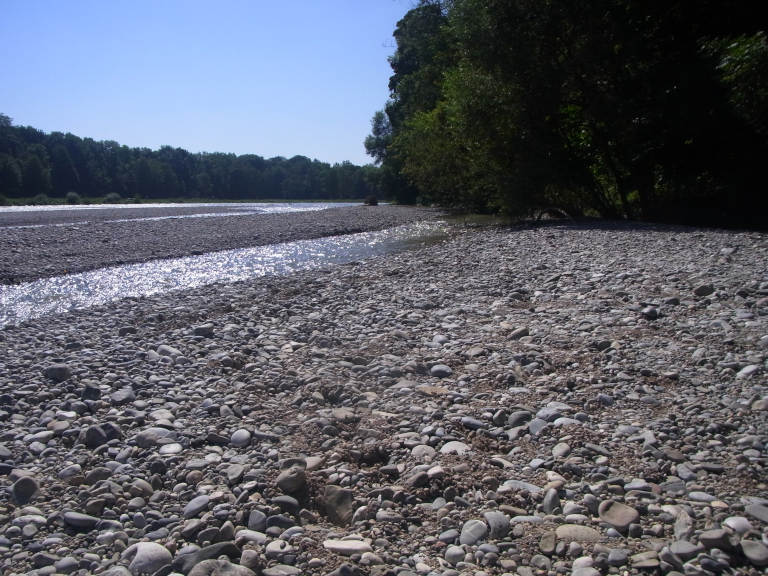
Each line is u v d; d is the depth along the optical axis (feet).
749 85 56.39
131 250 59.77
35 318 31.24
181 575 9.55
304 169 474.49
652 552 9.62
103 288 41.16
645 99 61.31
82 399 17.70
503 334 23.13
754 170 58.29
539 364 19.11
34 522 11.16
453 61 106.52
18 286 42.04
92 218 110.63
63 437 15.11
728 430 13.85
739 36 62.08
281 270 48.16
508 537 10.34
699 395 15.94
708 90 57.00
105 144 426.10
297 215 120.88
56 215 121.39
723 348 19.30
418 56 148.15
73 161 346.74
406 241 68.80
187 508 11.50
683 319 23.02
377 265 45.85
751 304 24.17
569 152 69.15
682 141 61.26
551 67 64.13
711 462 12.45
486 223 87.45
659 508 10.91
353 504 11.59
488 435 14.51
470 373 18.89
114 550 10.39
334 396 17.43
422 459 13.21
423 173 110.11
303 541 10.28
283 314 29.19
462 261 44.11
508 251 47.37
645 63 61.82
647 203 65.82
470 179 91.15
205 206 207.31
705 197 61.93
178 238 71.10
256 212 140.46
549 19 62.95
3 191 280.10
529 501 11.44
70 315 31.09
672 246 40.37
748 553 9.36
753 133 57.57
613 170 68.03
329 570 9.52
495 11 65.36
